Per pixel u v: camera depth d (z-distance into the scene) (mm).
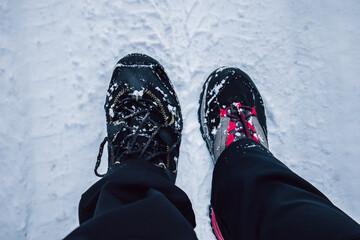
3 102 1024
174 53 1090
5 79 1033
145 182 611
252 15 1133
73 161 1038
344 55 1132
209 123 1068
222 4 1120
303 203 563
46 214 1007
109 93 1034
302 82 1124
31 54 1057
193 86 1089
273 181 655
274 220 566
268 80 1126
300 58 1132
